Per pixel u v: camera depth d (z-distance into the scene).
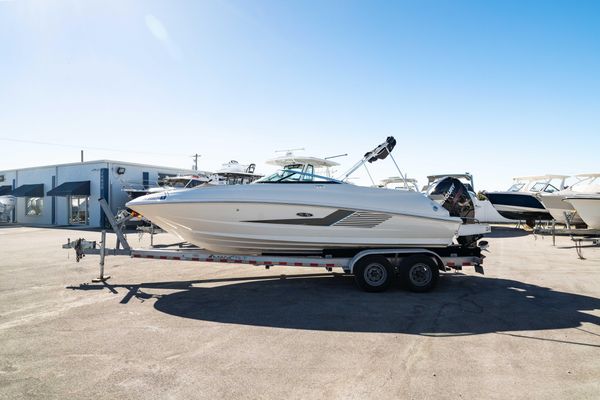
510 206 19.59
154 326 4.36
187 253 6.51
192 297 5.73
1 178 27.70
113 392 2.84
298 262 6.29
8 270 7.84
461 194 7.23
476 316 4.80
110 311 4.94
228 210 6.11
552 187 19.58
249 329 4.28
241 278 7.27
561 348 3.75
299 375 3.14
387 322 4.55
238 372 3.19
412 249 6.26
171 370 3.22
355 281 6.59
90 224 21.48
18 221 26.06
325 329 4.30
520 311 5.04
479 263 6.44
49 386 2.93
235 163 14.97
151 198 6.34
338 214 6.19
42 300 5.46
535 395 2.83
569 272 7.99
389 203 6.29
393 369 3.27
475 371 3.23
